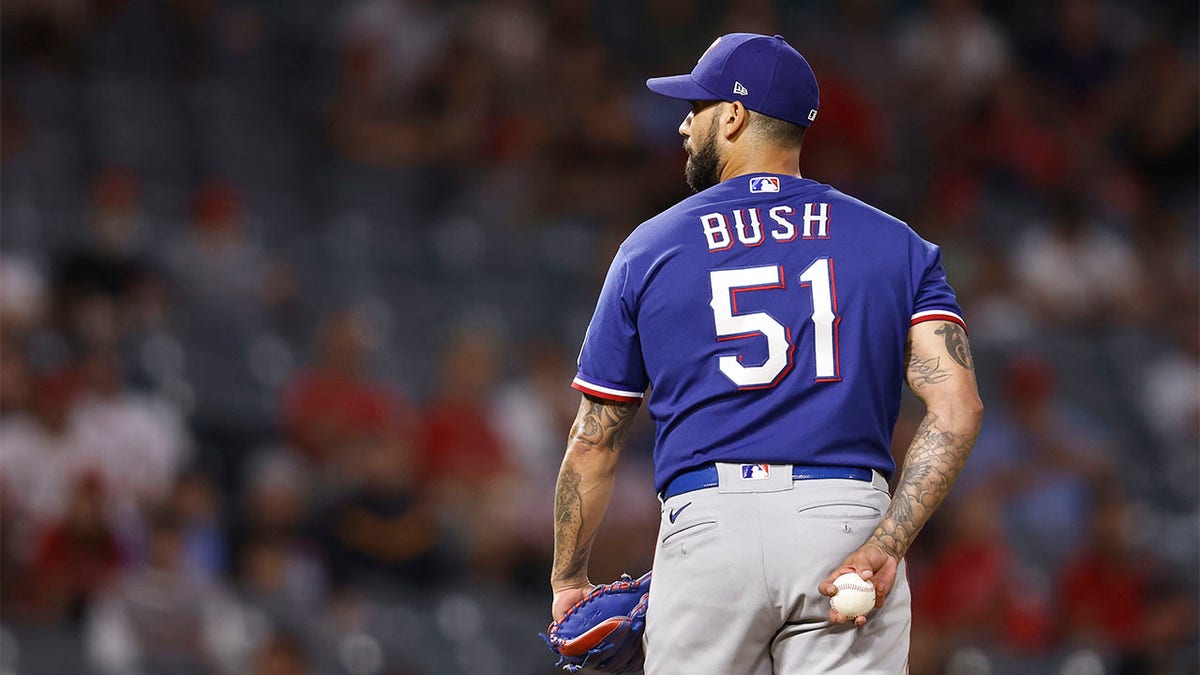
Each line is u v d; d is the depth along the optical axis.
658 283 11.70
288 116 49.66
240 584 30.52
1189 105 57.28
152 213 43.03
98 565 28.94
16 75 45.31
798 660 11.25
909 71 56.31
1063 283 50.41
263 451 35.44
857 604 10.72
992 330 47.62
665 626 11.41
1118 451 45.69
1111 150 58.00
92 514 28.97
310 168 48.38
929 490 11.14
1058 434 42.72
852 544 11.15
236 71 50.09
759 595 11.16
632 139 49.94
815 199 11.90
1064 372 47.25
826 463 11.27
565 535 12.16
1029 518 40.03
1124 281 51.84
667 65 53.22
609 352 11.94
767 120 12.18
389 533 32.88
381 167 48.44
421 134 49.22
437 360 41.72
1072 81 59.00
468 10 51.22
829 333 11.40
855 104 51.75
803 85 12.20
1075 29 59.62
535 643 32.88
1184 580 39.72
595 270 46.16
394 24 50.00
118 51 47.84
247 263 40.56
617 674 12.60
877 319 11.49
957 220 51.66
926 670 32.25
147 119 45.88
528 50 50.72
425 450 36.34
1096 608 36.81
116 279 36.00
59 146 43.44
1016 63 58.66
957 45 55.97
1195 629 36.66
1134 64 59.16
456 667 31.47
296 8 53.44
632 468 35.97
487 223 47.56
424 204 48.38
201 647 28.69
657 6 54.34
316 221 46.38
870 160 51.84
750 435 11.33
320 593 31.88
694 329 11.53
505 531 34.50
